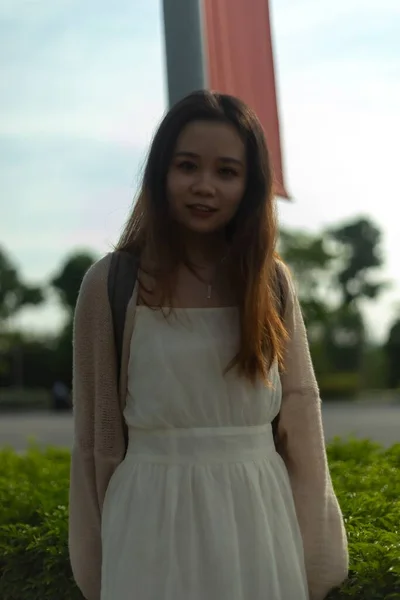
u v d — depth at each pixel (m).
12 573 3.66
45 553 3.59
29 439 9.32
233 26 4.52
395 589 2.95
